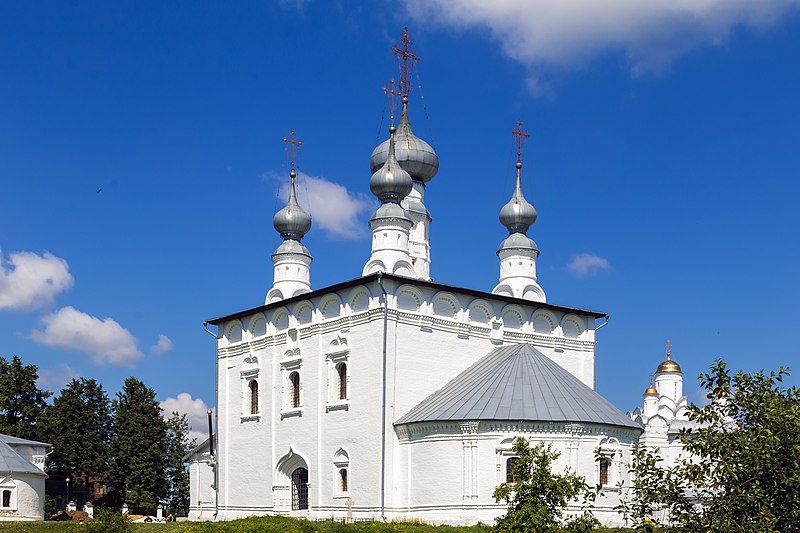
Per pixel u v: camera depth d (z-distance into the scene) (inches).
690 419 781.9
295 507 2276.1
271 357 2391.7
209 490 2898.6
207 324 2645.2
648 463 790.5
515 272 2709.2
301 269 2947.8
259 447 2386.8
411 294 2129.7
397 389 2043.6
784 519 713.0
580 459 1856.5
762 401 750.5
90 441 3518.7
